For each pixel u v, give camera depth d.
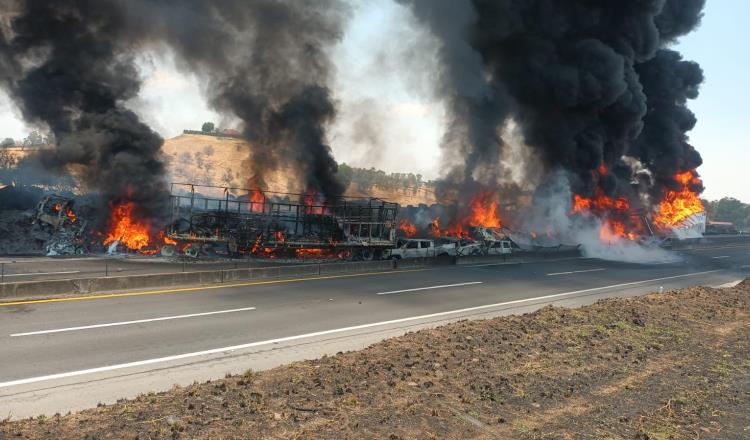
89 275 23.30
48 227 32.50
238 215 32.31
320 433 7.32
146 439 6.87
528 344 12.57
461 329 13.84
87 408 8.67
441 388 9.40
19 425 7.30
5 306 16.28
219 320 15.60
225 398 8.41
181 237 30.33
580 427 8.12
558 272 31.94
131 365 11.09
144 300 18.22
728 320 16.67
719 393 9.89
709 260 45.41
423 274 28.17
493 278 27.70
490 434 7.71
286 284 23.03
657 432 8.07
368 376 9.78
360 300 19.83
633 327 14.90
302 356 12.27
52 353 11.62
